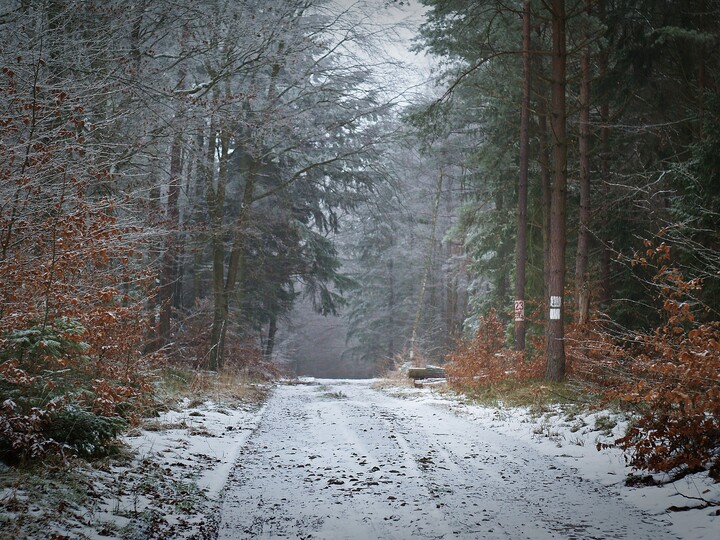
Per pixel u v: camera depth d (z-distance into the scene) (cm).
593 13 1891
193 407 1297
